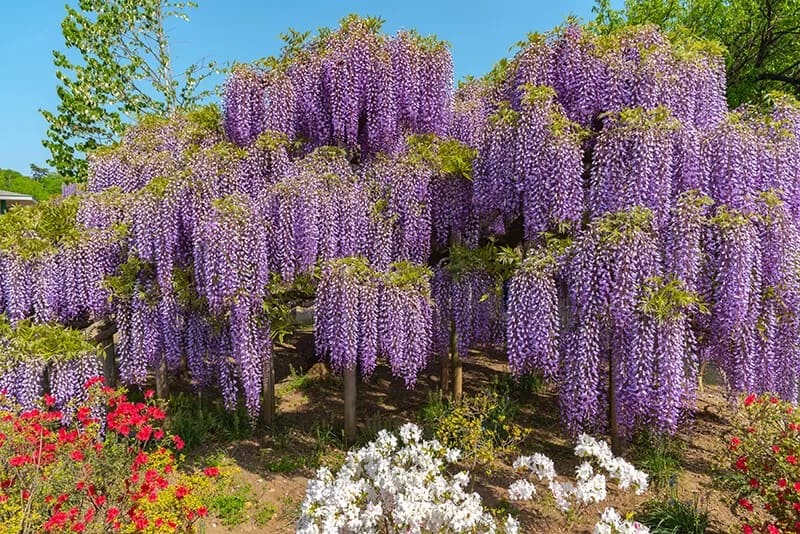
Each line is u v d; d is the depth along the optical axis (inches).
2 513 148.0
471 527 152.5
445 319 279.0
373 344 237.9
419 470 175.5
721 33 588.7
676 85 217.0
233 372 262.4
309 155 260.2
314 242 237.9
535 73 243.4
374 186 265.1
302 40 276.7
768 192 213.6
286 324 271.1
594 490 170.2
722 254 205.3
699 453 254.5
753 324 214.1
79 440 180.4
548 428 282.0
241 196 240.1
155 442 239.5
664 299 192.5
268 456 254.2
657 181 200.4
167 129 327.9
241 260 229.5
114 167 323.6
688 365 214.2
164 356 287.3
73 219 282.4
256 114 268.7
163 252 246.8
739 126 215.5
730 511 199.2
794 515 167.8
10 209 286.2
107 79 614.2
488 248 274.7
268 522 203.3
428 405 305.1
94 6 613.3
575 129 229.0
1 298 260.5
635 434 258.2
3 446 166.7
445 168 263.9
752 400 203.3
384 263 260.1
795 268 213.0
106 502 164.9
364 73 264.5
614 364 207.9
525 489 180.2
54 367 239.6
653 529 186.2
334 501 152.9
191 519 175.2
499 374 365.7
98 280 269.1
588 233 201.9
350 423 265.6
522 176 225.8
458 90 364.2
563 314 212.7
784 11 546.3
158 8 631.2
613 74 224.7
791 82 566.6
